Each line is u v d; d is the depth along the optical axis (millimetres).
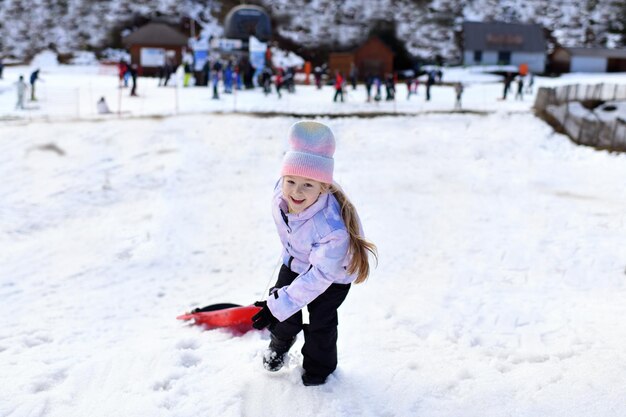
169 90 28547
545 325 4508
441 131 19641
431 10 64375
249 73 30375
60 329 4520
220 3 64812
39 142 14961
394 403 3197
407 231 8805
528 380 3455
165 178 13086
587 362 3670
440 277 6246
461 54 58438
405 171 15062
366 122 20250
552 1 67562
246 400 3201
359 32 62281
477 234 8617
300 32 62281
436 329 4422
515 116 21031
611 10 66562
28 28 60281
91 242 8164
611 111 19844
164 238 8367
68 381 3436
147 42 41656
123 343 4164
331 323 3275
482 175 14844
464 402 3211
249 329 4328
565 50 53844
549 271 6551
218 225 9266
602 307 4984
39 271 6648
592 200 11781
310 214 2992
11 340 4223
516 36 56031
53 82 31625
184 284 6180
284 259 3318
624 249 7613
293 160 2896
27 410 3088
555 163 17141
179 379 3453
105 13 61750
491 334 4320
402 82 45000
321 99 26781
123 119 17875
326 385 3357
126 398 3234
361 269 3109
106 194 11578
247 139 17219
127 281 6293
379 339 4160
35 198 10867
